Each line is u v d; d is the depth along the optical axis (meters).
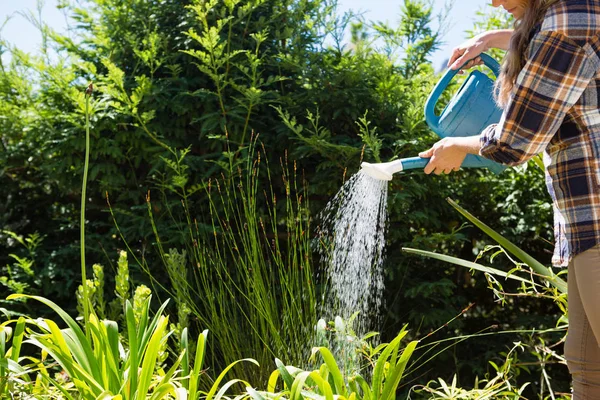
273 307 2.61
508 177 3.70
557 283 2.08
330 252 2.95
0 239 3.87
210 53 3.41
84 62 3.55
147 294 2.39
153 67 3.70
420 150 3.32
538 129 1.43
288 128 3.47
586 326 1.59
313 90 3.50
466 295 3.78
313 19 3.78
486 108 1.94
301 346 2.51
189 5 3.56
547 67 1.38
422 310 3.41
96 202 3.82
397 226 3.46
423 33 3.79
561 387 3.28
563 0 1.39
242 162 3.43
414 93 3.44
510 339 3.50
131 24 3.78
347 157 3.29
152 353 1.59
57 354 1.58
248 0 3.63
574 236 1.49
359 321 2.80
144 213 3.50
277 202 3.50
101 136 3.58
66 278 3.51
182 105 3.52
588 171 1.45
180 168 3.38
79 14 3.93
